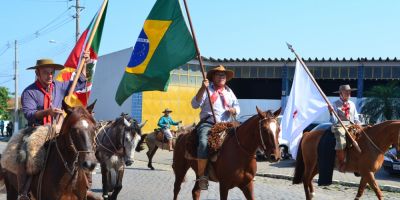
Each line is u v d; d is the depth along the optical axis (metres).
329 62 31.19
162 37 9.38
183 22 9.34
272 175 17.28
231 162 8.39
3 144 37.19
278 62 33.06
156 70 9.33
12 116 64.88
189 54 9.22
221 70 9.30
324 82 33.72
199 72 34.47
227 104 9.42
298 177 11.68
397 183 15.50
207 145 8.77
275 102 33.91
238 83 35.31
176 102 33.34
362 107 28.41
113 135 11.09
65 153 6.09
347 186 14.97
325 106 11.81
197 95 9.13
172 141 19.25
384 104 27.48
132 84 9.42
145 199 11.92
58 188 6.15
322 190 14.15
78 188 6.20
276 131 7.99
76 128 5.84
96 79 34.19
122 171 11.24
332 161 10.95
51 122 7.05
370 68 30.88
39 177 6.34
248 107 34.66
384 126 10.55
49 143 6.41
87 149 5.79
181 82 33.56
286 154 22.72
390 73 30.53
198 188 9.45
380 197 10.59
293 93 12.10
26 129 6.72
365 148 10.63
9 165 6.50
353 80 32.81
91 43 8.15
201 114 9.35
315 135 11.35
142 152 28.31
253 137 8.20
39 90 6.86
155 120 32.53
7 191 7.14
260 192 13.28
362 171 10.70
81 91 7.77
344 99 11.42
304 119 11.95
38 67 6.75
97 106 34.06
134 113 32.00
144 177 16.45
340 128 10.96
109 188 10.91
